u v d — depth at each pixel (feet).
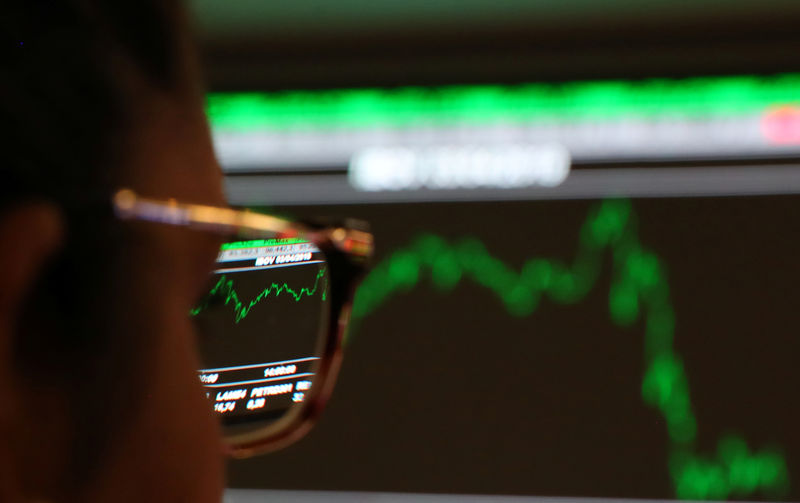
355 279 1.26
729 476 4.83
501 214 5.43
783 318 5.02
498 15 5.34
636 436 4.94
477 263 5.35
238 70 5.59
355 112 5.66
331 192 5.61
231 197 5.66
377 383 5.22
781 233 5.16
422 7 5.33
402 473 5.07
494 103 5.54
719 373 4.98
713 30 5.24
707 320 5.08
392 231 5.49
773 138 5.29
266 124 5.70
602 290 5.20
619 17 5.26
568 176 5.44
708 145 5.35
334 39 5.53
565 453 4.97
